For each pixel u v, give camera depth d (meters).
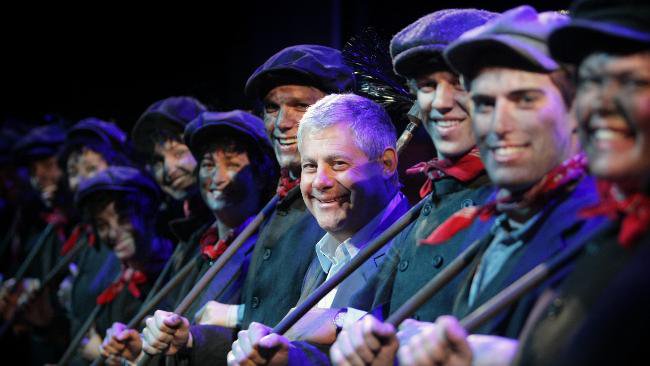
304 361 5.22
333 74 6.51
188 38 12.36
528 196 4.05
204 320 6.89
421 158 8.75
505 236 4.20
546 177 4.02
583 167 3.99
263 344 5.11
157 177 8.35
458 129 4.71
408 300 4.55
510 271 4.09
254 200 7.24
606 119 3.45
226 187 7.15
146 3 12.76
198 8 12.17
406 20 9.63
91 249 9.83
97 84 13.40
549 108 3.92
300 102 6.50
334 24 10.52
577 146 4.04
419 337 3.85
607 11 3.47
